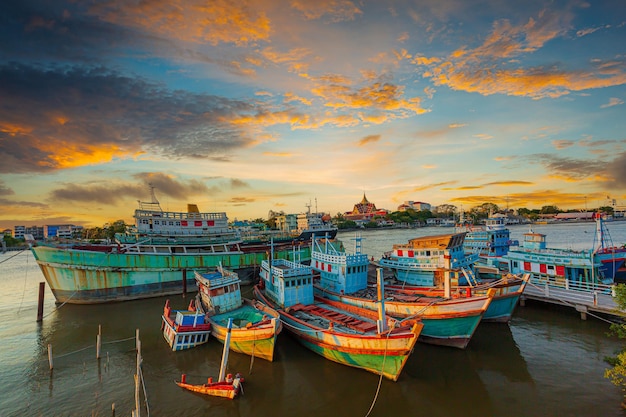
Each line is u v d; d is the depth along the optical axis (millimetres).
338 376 26266
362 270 40062
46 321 42938
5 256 139375
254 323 29781
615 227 171000
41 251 50969
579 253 44656
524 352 29734
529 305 42531
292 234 96188
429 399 23109
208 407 22844
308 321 31734
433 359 28875
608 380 24578
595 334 32875
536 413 21219
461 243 43625
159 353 31531
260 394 24094
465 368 27234
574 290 41750
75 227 189375
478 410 21781
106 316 44844
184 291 56344
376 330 28156
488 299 27906
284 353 30406
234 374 26938
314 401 23203
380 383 24500
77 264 50500
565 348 30172
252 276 64375
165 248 59969
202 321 33094
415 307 31328
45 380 27375
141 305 50406
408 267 41562
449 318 29781
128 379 27188
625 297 22125
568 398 22625
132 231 61250
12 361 30953
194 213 63719
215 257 60188
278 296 36500
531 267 46719
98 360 30797
